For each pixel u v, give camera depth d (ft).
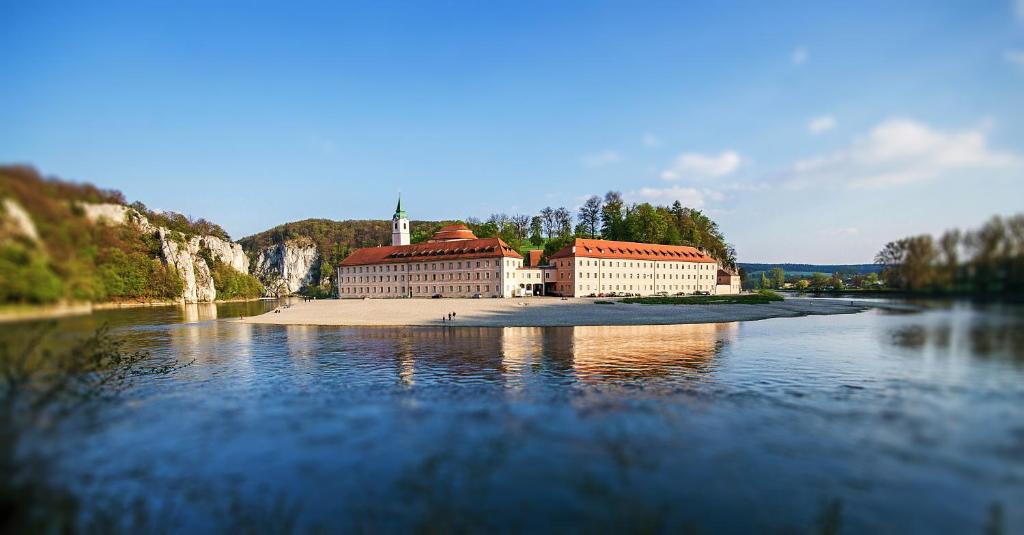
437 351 160.04
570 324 244.63
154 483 49.29
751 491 47.01
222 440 62.08
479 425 68.44
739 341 168.25
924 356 58.29
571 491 47.47
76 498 45.88
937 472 47.88
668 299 374.02
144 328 206.59
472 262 474.49
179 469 52.75
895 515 41.81
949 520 40.68
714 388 94.02
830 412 70.64
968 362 53.16
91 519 42.37
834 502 44.45
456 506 44.80
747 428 65.26
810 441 59.26
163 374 118.93
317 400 85.61
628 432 64.54
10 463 49.60
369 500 46.01
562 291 472.03
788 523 41.27
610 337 190.19
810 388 90.99
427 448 59.41
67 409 59.06
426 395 90.74
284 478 51.03
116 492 47.26
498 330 224.53
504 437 63.10
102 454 55.72
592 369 120.67
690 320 254.47
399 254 529.86
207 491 47.73
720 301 360.28
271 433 65.00
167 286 215.92
